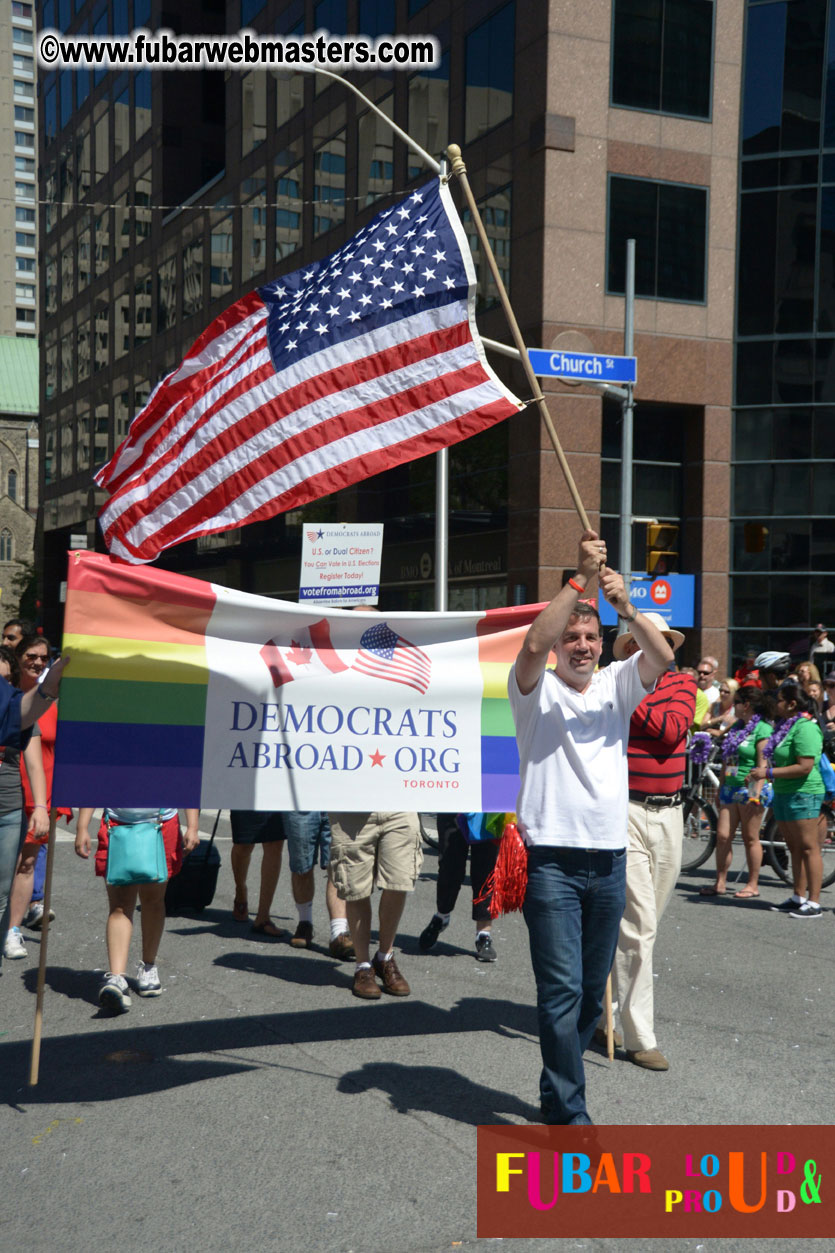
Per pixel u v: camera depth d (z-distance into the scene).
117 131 48.28
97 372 50.59
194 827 6.69
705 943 8.16
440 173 5.48
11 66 132.75
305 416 5.52
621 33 23.47
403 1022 6.07
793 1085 5.16
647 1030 5.40
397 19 28.02
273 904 9.34
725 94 24.55
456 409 5.27
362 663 5.58
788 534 24.66
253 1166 4.23
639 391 24.00
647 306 23.91
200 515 5.67
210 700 5.36
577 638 4.44
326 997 6.54
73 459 54.03
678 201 24.16
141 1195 4.00
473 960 7.51
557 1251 3.64
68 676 5.16
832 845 11.73
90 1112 4.76
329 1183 4.10
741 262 24.77
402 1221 3.81
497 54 24.39
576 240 23.19
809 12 24.23
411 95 27.41
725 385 24.78
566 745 4.34
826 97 24.28
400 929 8.49
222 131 44.75
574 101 23.08
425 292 5.39
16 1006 6.34
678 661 25.19
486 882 7.07
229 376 5.74
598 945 4.44
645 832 5.46
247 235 36.22
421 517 26.22
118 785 5.20
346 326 5.53
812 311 24.47
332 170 31.09
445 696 5.66
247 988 6.72
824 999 6.66
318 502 32.62
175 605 5.34
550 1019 4.30
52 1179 4.12
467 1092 5.02
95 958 7.46
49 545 58.00
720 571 24.94
